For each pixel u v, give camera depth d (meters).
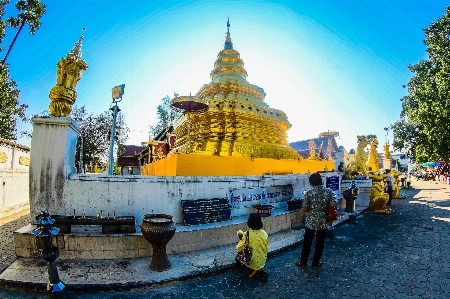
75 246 5.84
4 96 18.23
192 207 7.10
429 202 16.33
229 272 5.73
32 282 4.75
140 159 28.50
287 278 5.52
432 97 21.56
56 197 6.41
